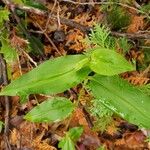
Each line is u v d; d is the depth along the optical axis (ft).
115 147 2.06
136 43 2.02
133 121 1.10
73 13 2.25
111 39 1.79
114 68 1.02
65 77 1.10
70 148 1.42
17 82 1.11
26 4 2.00
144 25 2.11
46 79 1.10
